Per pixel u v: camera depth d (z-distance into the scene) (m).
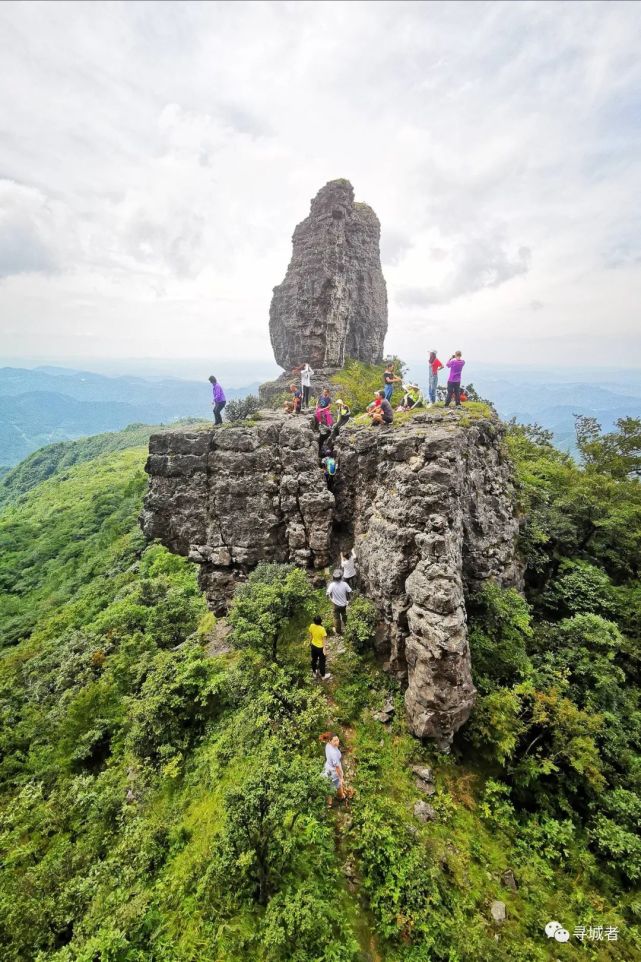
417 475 14.19
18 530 80.88
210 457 19.84
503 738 12.98
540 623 18.69
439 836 11.17
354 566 17.56
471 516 16.81
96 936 10.00
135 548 56.78
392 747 13.16
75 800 15.91
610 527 24.36
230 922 9.52
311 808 10.61
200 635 20.62
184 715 15.49
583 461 38.03
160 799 13.88
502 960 9.03
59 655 33.28
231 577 20.58
